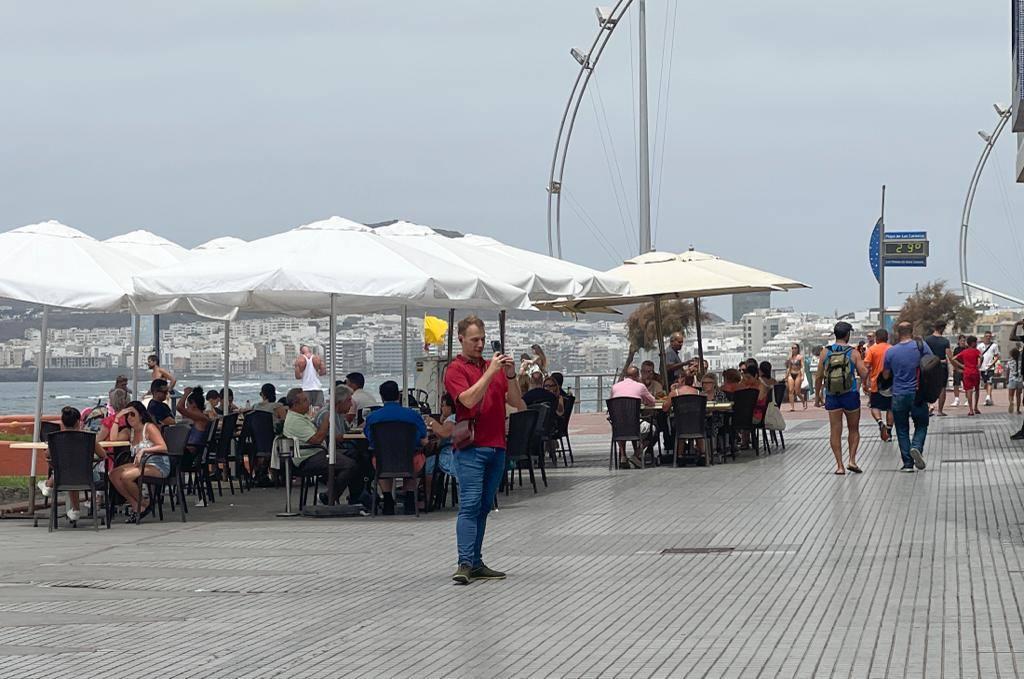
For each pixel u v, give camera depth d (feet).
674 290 84.17
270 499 70.69
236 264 58.85
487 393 41.60
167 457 61.11
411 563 46.16
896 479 68.54
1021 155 90.84
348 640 33.19
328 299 76.33
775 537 49.16
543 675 28.86
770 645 31.01
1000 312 404.36
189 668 30.55
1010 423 110.01
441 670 29.63
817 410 150.61
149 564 47.09
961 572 40.09
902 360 72.59
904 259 167.73
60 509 67.31
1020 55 77.15
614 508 60.54
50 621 36.42
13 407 253.24
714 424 84.12
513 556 47.11
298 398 63.21
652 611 35.73
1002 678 27.27
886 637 31.40
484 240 81.35
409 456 59.62
